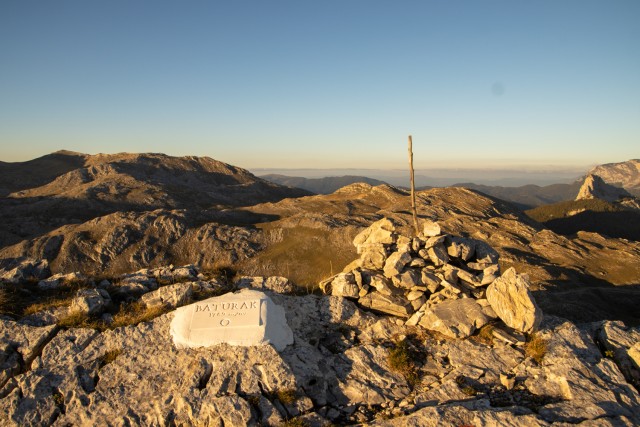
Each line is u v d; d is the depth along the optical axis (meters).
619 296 80.62
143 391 13.16
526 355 15.29
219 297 16.44
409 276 18.27
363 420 12.78
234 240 133.12
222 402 12.36
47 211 172.75
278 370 13.43
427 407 12.35
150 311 16.62
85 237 131.75
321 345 15.79
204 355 14.10
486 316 16.50
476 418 11.75
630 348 15.09
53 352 14.37
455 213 154.38
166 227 138.00
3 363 14.00
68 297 17.59
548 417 11.99
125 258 126.12
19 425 12.29
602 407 12.35
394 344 16.02
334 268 112.50
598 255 120.75
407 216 145.75
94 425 12.27
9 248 128.38
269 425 12.11
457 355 15.35
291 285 19.53
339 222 139.50
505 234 130.12
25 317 15.83
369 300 17.91
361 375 14.41
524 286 16.17
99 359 14.28
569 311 65.81
